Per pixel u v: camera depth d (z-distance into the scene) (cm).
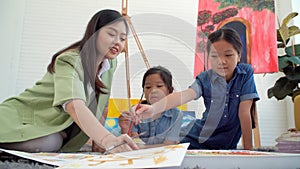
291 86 109
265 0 134
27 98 83
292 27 127
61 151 84
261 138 178
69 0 182
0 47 150
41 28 178
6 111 79
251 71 113
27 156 51
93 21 60
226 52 94
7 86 156
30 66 173
